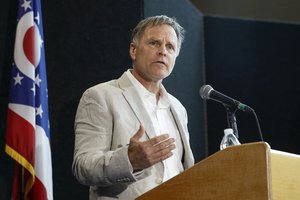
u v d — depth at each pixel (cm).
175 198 224
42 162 369
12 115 369
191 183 222
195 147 535
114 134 299
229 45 589
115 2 460
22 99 372
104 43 452
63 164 427
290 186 223
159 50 324
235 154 214
